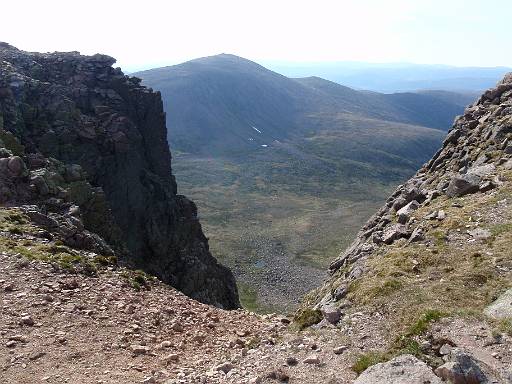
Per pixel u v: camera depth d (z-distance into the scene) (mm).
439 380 15195
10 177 44750
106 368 20766
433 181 42375
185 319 28594
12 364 20203
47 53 80562
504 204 29688
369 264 27734
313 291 39844
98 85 75438
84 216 53656
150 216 72000
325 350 19594
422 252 26625
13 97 62094
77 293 28281
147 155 79000
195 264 75062
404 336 18984
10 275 28500
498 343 17531
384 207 44562
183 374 20172
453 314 19688
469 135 45094
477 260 24328
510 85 49062
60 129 63031
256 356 20688
